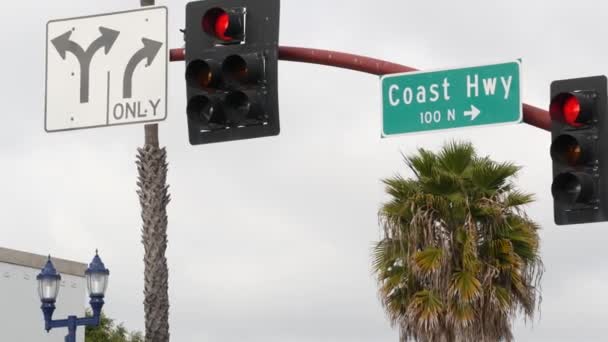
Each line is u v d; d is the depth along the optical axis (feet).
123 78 43.06
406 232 96.43
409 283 95.45
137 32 42.98
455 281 93.04
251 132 41.11
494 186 96.27
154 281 68.18
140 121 42.80
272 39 40.96
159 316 68.08
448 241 94.68
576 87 37.76
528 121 40.01
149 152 68.59
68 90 43.50
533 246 95.50
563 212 37.86
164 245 68.54
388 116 41.50
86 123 43.24
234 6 41.16
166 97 42.60
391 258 96.94
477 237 95.14
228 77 40.96
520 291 93.91
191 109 41.34
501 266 94.22
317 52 42.09
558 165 37.96
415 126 41.09
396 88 41.42
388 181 98.63
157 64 42.68
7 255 159.53
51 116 43.65
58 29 43.73
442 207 95.45
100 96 43.19
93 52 43.34
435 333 93.20
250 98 40.83
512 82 40.11
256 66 40.65
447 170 97.14
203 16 41.22
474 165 96.58
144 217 68.49
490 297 92.79
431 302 93.35
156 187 68.49
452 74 40.83
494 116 40.27
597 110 37.58
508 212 95.96
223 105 41.11
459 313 92.68
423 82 41.14
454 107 40.78
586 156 37.52
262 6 41.01
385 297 95.71
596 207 37.50
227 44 41.27
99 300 79.41
